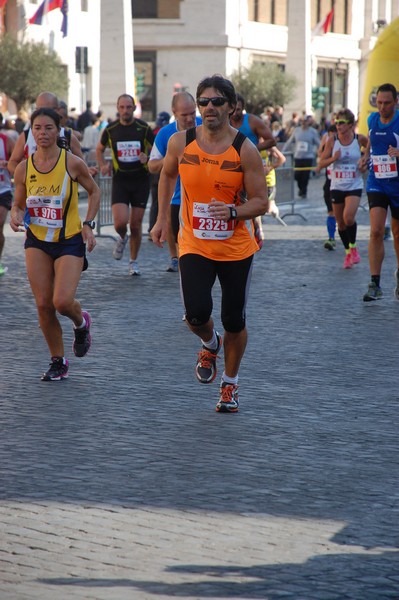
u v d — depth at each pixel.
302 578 6.97
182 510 8.30
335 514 8.27
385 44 30.23
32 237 12.59
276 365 13.79
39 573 7.00
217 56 87.31
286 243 28.75
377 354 14.52
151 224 28.83
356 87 108.56
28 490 8.75
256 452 9.95
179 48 87.75
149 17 87.88
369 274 22.47
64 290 12.41
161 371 13.41
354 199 22.94
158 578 6.93
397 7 112.94
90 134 47.50
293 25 85.81
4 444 10.12
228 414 11.34
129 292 19.95
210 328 11.15
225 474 9.24
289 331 16.09
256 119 19.70
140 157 21.62
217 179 10.67
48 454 9.80
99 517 8.12
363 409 11.62
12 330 16.09
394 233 18.78
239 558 7.31
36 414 11.26
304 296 19.52
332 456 9.85
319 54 100.75
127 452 9.89
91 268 23.41
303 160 46.34
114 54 61.72
